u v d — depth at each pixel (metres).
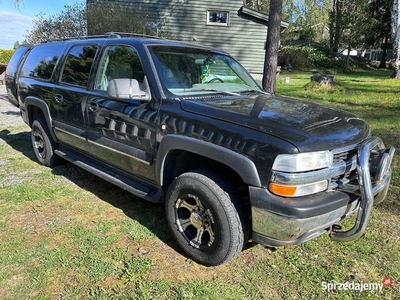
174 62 3.14
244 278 2.48
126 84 2.73
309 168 2.09
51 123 4.21
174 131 2.64
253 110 2.54
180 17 15.05
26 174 4.40
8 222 3.16
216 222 2.41
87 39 3.93
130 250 2.77
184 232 2.69
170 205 2.73
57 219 3.24
